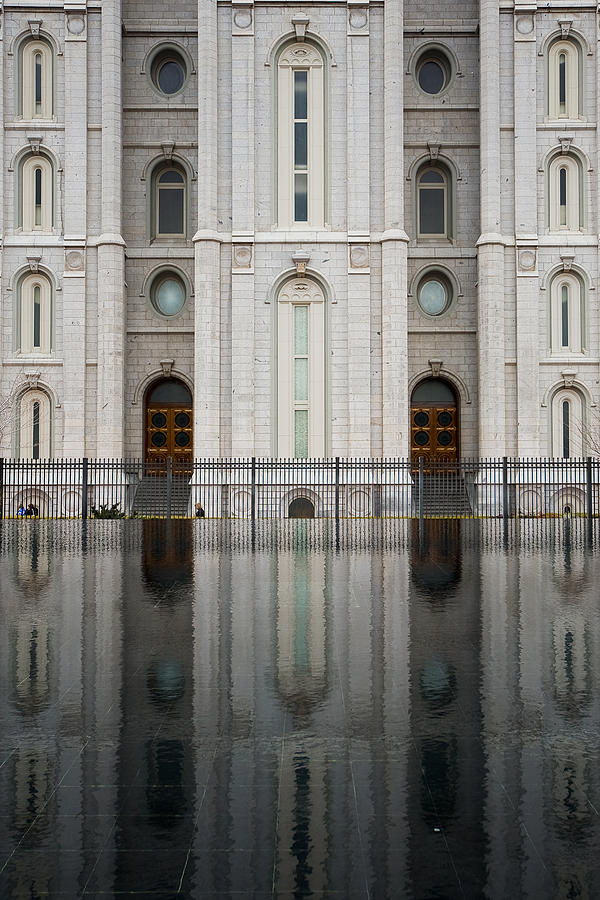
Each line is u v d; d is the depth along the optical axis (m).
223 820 6.59
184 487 38.69
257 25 37.28
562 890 5.64
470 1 40.66
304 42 37.44
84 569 18.95
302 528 29.72
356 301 36.97
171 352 40.12
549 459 37.59
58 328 37.91
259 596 15.48
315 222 37.47
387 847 6.18
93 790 7.12
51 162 38.16
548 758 7.74
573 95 38.31
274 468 36.09
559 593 15.77
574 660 10.95
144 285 39.97
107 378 37.22
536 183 37.84
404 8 40.56
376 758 7.74
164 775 7.40
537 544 24.17
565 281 38.28
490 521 33.25
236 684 9.93
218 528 29.67
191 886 5.71
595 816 6.63
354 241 36.94
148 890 5.67
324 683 9.96
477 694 9.55
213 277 36.56
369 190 37.19
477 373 39.97
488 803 6.85
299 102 37.62
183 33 40.06
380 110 37.34
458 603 14.79
